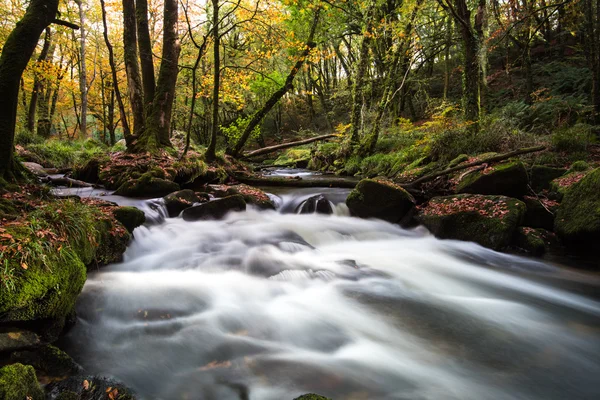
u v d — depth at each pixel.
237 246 5.98
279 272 5.05
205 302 4.16
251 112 28.12
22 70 5.11
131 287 4.31
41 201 4.43
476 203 6.95
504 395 2.86
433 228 7.17
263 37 12.80
